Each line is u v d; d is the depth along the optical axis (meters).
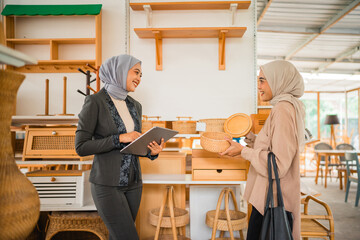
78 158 2.45
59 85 2.96
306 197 2.36
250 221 1.60
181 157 2.58
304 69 9.35
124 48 2.93
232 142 1.75
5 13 2.82
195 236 2.62
